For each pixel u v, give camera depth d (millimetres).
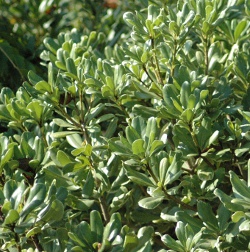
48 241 2090
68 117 2227
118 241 1950
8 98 2334
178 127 2146
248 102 2297
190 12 2230
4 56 3014
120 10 3451
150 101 2428
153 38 2289
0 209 1944
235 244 2047
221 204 2092
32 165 2084
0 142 2090
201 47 2539
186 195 2201
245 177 2277
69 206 2352
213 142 2182
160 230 2365
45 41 2645
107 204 2336
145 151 2031
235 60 2348
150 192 2074
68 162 2162
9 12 3449
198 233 1962
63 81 2209
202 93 2086
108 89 2219
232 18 2652
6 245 1939
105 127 2629
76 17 3535
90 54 2594
